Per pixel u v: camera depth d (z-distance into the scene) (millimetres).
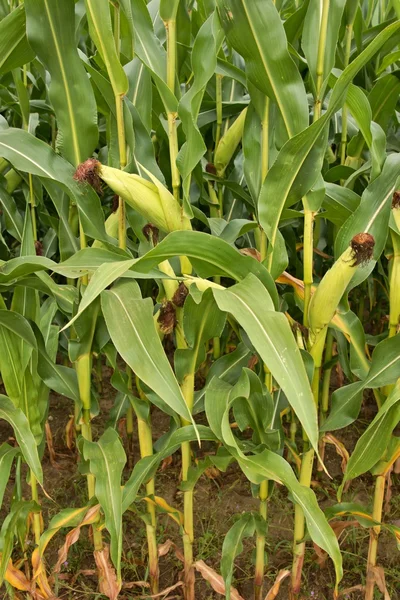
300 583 2221
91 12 1484
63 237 2062
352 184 2303
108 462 1834
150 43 1771
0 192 2455
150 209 1593
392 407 1757
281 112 1603
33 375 1970
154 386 1388
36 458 1786
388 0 3400
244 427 1839
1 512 2844
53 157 1736
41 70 2178
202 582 2479
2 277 1551
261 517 2064
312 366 1729
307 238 1726
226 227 2070
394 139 2719
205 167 2732
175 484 3020
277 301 1590
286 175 1589
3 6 2230
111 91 1777
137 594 2412
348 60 2541
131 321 1458
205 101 2719
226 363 2115
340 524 2180
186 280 1549
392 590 2416
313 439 1298
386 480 2717
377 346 1807
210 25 1501
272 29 1497
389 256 1957
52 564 2516
